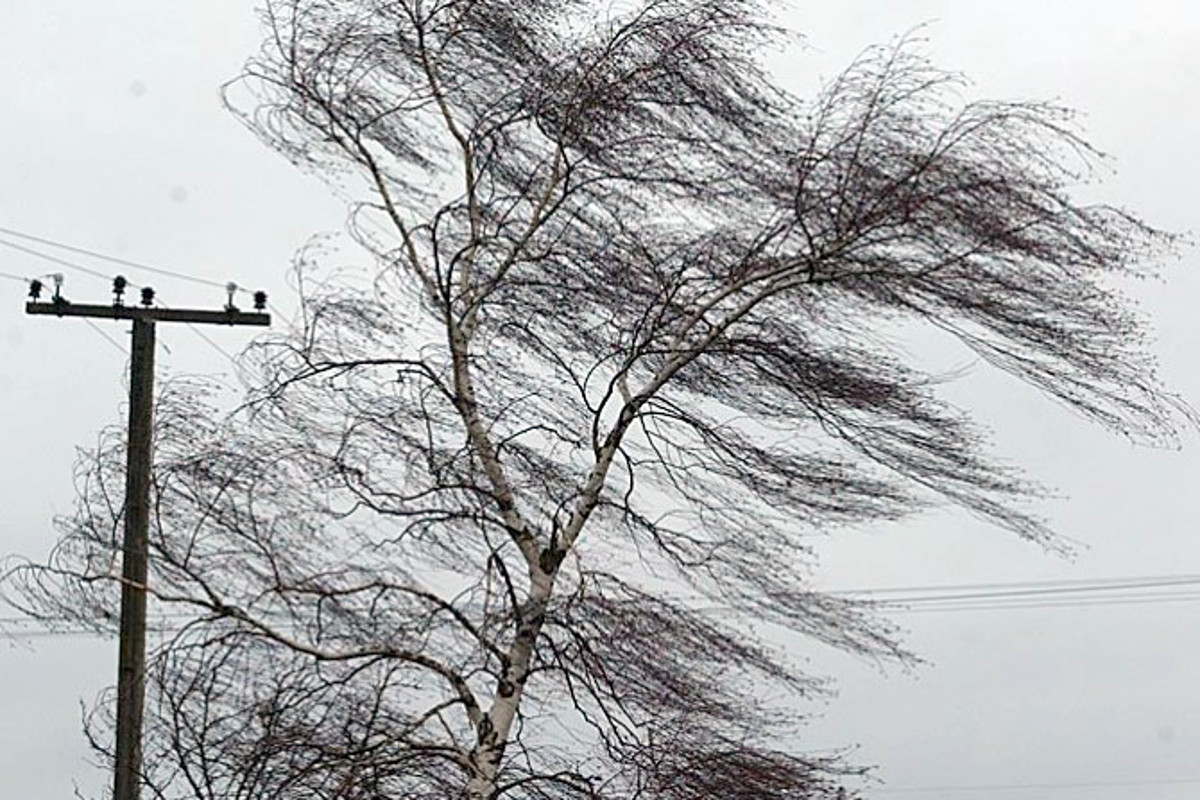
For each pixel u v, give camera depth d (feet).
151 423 135.95
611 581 126.62
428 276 130.72
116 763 146.72
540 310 129.80
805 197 126.62
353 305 130.21
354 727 124.67
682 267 128.67
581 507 128.88
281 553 127.65
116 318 162.09
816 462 128.88
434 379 129.18
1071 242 124.88
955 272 125.08
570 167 130.11
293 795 123.75
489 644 125.18
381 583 124.98
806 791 125.18
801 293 128.57
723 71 129.18
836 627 128.77
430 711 125.29
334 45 134.10
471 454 128.77
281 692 124.67
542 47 132.46
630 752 124.47
